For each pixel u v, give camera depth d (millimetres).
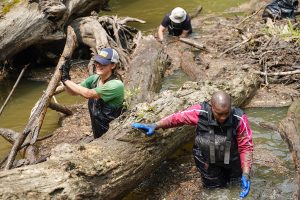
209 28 10086
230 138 4246
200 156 4453
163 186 4773
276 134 5672
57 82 6098
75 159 3934
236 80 6305
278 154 5223
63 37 8219
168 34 9812
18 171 3701
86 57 9000
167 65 8148
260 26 9352
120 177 4180
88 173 3869
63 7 7914
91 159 4023
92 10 9586
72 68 8469
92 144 4293
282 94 6691
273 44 8031
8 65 8492
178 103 5098
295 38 8094
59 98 7316
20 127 6406
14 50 7816
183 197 4535
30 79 8219
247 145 4270
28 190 3562
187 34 9594
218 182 4531
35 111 5793
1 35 7547
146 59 7258
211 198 4445
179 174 4957
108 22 9312
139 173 4453
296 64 7363
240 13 11203
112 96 4871
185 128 5113
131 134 4441
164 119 4438
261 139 5582
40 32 7895
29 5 7809
